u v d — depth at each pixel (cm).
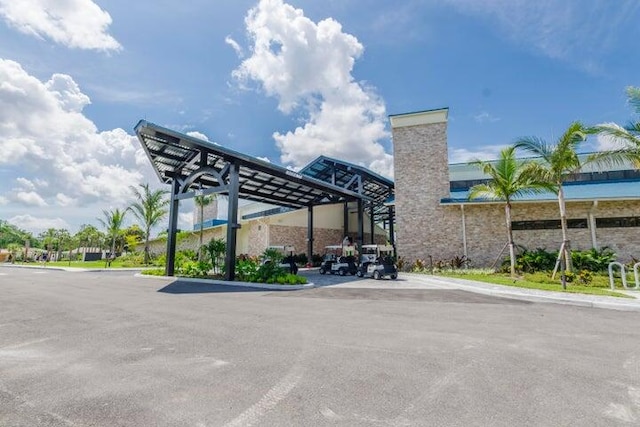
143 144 1464
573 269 1392
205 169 1602
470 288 1144
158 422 265
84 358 425
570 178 2117
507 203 1506
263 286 1243
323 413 279
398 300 916
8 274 2044
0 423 264
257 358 421
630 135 1171
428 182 2052
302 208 2658
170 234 1770
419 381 347
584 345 480
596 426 260
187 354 438
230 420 267
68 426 260
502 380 351
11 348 469
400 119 2177
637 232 1658
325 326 596
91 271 2414
